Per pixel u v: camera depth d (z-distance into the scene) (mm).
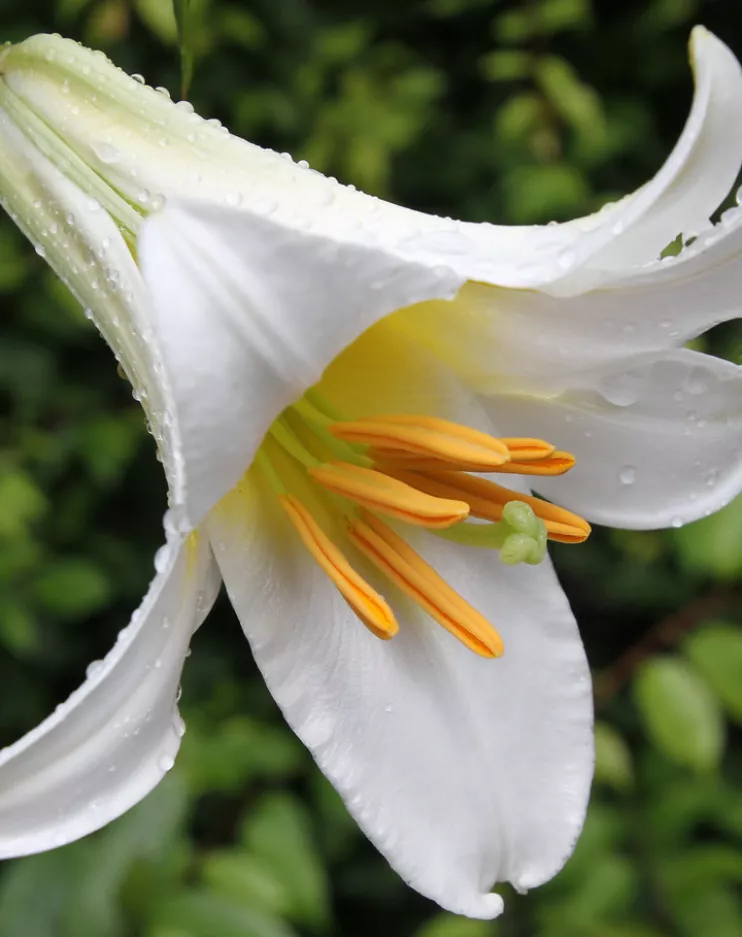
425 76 679
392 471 379
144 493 690
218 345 335
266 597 366
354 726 370
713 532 498
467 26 770
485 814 375
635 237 362
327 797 558
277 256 336
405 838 369
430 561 383
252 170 359
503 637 382
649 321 366
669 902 529
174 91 621
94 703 343
